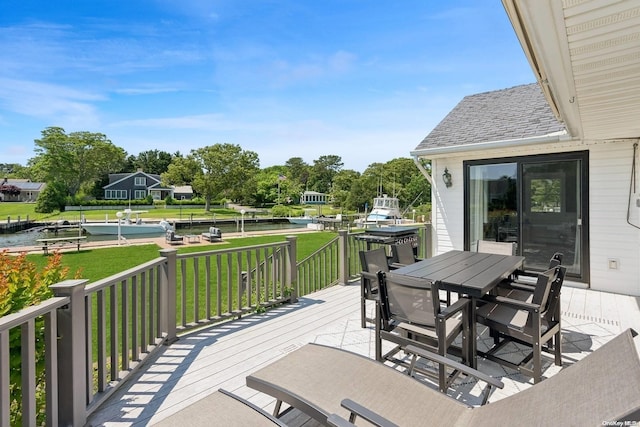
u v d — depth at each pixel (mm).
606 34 1664
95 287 2195
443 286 2615
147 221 26531
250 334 3496
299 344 3248
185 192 51562
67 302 1921
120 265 10367
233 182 42969
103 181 51062
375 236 5508
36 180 43875
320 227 23922
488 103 7438
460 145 5941
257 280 4207
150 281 3035
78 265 10391
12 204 44312
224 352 3072
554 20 1523
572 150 5383
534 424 1280
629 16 1502
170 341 3246
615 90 2457
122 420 2105
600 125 3584
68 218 30828
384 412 1572
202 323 3615
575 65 2029
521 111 6477
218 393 1656
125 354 2582
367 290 3641
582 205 5324
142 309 2873
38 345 2199
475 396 2367
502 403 1521
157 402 2297
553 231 5621
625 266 4992
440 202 6824
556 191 5582
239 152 44562
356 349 3146
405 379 1812
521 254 5910
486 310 2871
